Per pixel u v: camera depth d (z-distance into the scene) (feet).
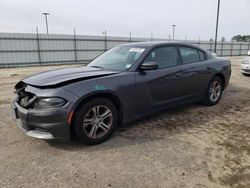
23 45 69.92
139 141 11.05
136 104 11.89
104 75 11.03
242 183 7.88
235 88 24.08
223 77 17.46
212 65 16.28
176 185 7.77
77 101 9.66
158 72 12.67
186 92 14.57
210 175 8.33
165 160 9.33
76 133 10.08
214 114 15.08
